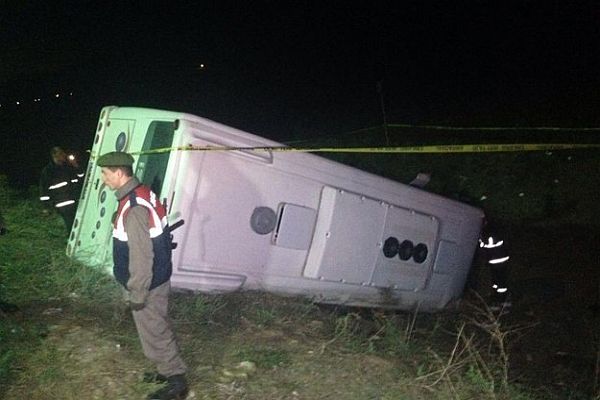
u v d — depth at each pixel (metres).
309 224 6.15
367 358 5.37
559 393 6.31
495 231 8.35
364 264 6.66
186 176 5.34
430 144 11.86
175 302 5.64
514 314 8.73
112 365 4.54
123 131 6.02
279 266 6.10
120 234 3.97
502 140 11.71
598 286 9.35
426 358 5.79
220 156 5.50
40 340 4.68
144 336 4.10
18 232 7.05
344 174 6.33
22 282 5.80
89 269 5.79
